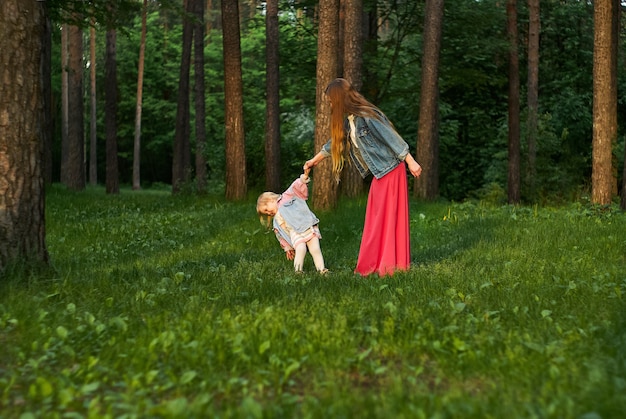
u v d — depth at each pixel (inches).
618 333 175.5
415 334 180.7
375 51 901.8
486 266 306.2
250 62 1699.1
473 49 941.8
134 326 194.5
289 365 160.4
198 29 1138.7
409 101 1021.2
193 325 191.8
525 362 157.3
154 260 364.2
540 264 310.5
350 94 296.0
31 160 265.7
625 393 131.4
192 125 2068.2
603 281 261.3
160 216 626.8
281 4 962.7
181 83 1200.2
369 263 296.5
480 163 1098.7
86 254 402.3
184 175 1221.7
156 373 151.3
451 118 1145.4
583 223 458.3
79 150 1304.1
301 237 303.1
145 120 2260.1
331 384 143.5
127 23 730.8
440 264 312.3
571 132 1087.6
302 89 1072.2
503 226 443.5
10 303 216.7
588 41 1151.0
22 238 262.7
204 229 509.7
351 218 500.7
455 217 486.3
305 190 310.8
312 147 1019.3
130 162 2486.5
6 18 260.5
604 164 608.4
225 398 144.6
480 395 138.8
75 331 189.6
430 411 128.3
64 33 1588.3
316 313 204.1
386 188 293.1
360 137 292.8
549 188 943.7
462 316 202.7
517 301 221.6
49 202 736.3
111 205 760.3
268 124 929.5
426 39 716.0
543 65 1149.7
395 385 141.5
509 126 898.1
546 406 127.5
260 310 208.7
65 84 1606.8
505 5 1008.9
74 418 133.3
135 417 128.3
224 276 283.1
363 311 207.2
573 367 151.0
